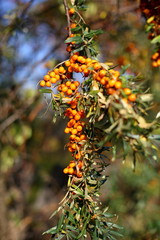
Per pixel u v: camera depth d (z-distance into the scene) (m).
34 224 4.99
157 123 1.11
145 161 3.52
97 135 1.28
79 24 1.46
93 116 1.22
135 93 1.13
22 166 5.17
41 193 5.69
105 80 1.16
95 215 1.25
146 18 1.60
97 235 1.23
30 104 3.86
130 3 3.17
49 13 3.74
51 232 1.25
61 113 1.31
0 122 3.90
